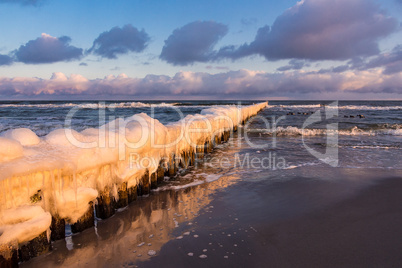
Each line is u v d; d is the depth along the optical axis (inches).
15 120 788.6
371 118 974.4
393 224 142.7
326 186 207.5
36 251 111.6
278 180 225.3
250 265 109.4
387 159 306.0
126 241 128.3
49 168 109.8
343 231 136.3
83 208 131.9
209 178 233.3
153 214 159.0
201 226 143.8
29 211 102.7
